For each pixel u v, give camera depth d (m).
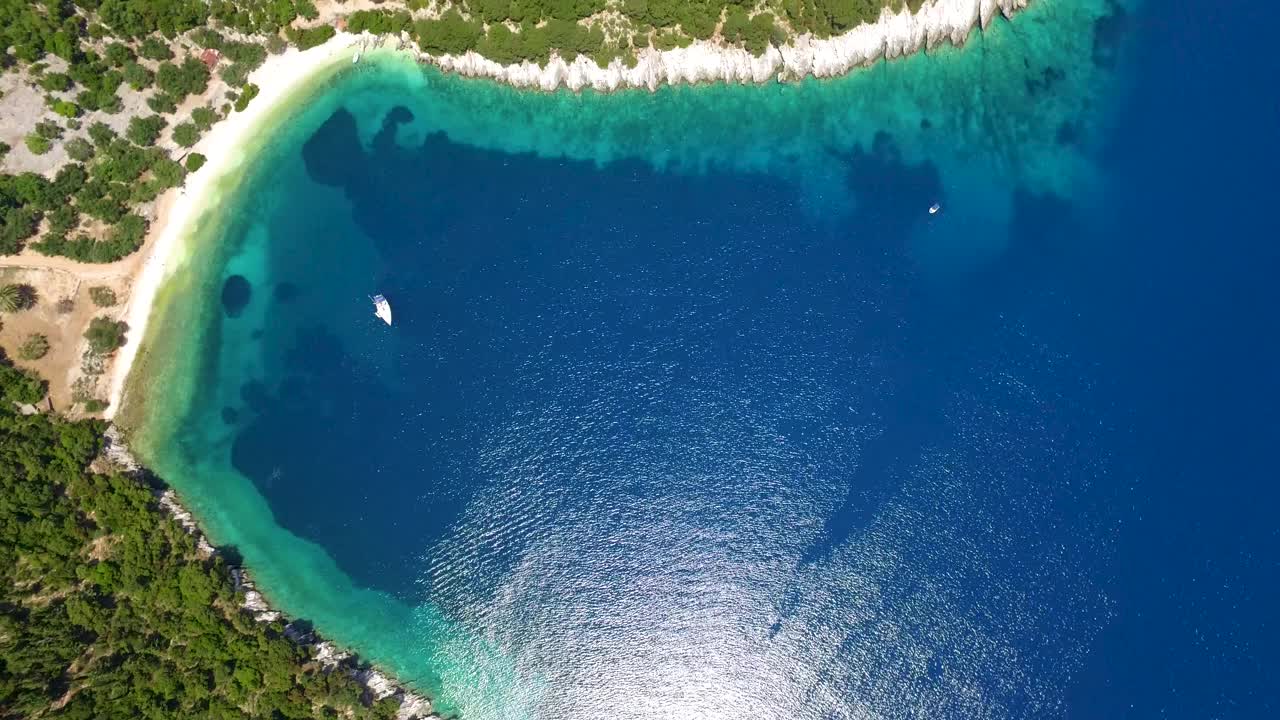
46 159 75.69
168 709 65.06
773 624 77.75
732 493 79.19
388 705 72.00
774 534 78.69
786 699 77.19
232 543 75.69
